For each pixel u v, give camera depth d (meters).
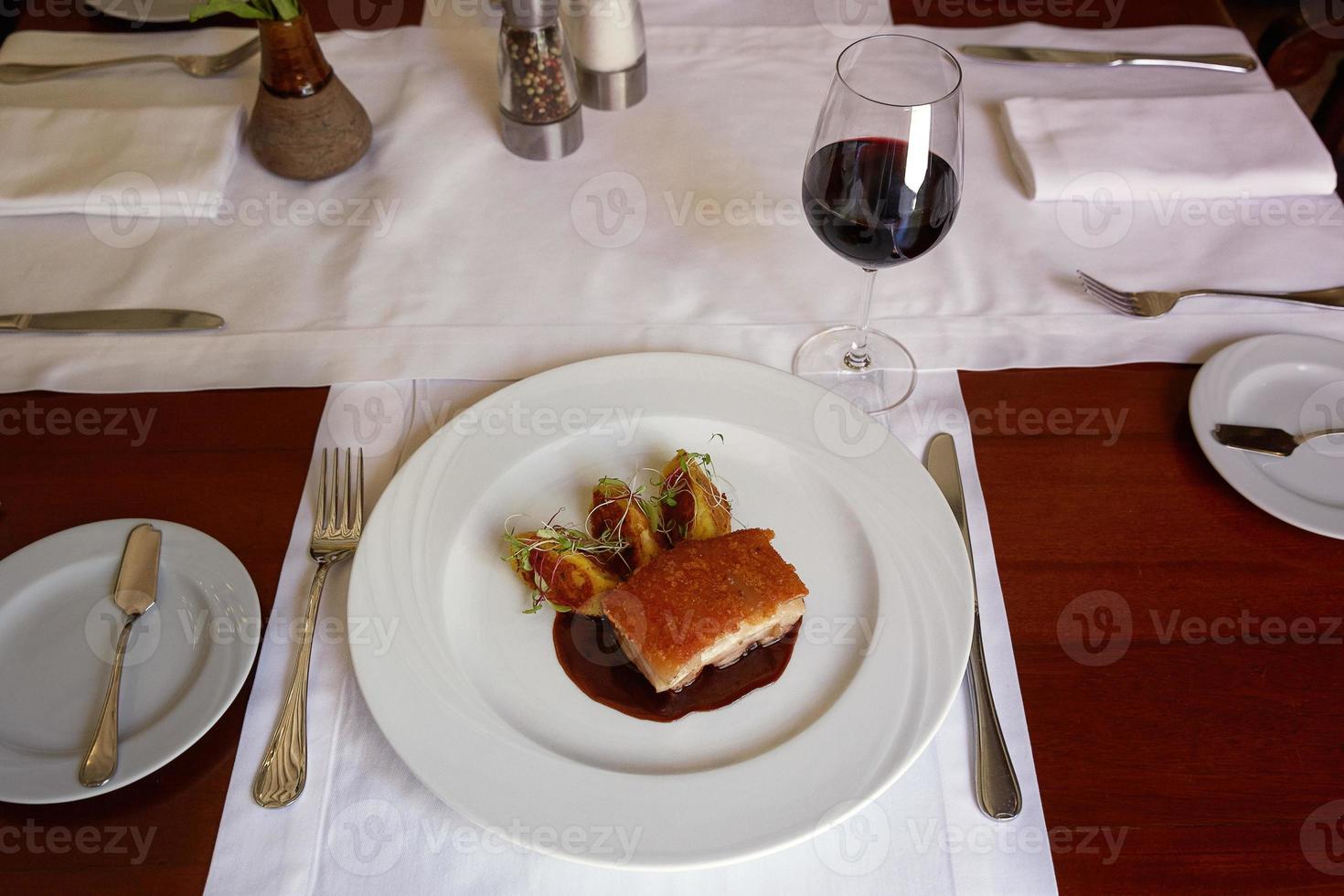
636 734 0.67
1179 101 1.11
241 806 0.64
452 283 1.00
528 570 0.73
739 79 1.23
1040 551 0.78
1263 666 0.71
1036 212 1.06
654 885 0.62
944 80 0.91
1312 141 1.07
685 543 0.72
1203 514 0.81
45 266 0.99
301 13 0.98
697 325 0.96
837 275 1.01
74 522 0.79
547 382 0.86
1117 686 0.70
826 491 0.80
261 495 0.81
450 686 0.67
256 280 0.99
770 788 0.62
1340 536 0.76
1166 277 0.99
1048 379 0.91
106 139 1.06
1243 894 0.61
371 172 1.10
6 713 0.67
